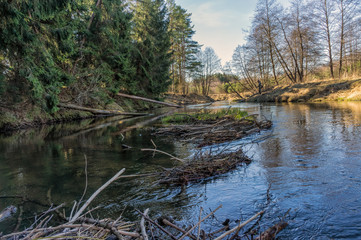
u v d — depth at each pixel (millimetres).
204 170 5105
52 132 13148
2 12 9656
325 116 13094
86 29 19812
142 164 6191
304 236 2670
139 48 29281
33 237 2236
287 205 3432
